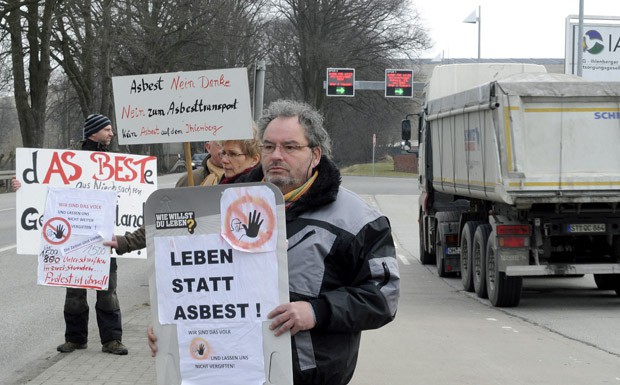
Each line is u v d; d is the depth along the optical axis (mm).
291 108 3584
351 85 37031
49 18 34094
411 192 43688
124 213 7281
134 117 5008
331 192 3467
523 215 12047
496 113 11742
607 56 33094
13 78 38594
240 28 48906
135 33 39688
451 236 15656
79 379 6738
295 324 3293
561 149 11711
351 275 3514
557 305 12414
